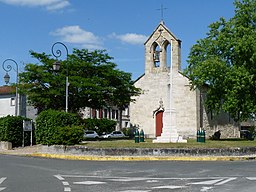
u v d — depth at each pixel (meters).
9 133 31.52
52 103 37.09
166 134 30.39
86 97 37.12
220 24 39.44
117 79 39.00
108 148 23.12
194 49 39.66
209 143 27.31
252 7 38.41
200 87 41.81
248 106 36.53
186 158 21.88
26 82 37.06
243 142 30.89
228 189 11.09
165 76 46.75
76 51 38.50
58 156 23.84
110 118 72.69
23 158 23.44
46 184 12.16
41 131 26.84
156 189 11.15
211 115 48.81
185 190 10.96
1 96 60.34
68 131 25.73
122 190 10.96
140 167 17.52
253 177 13.85
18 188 11.30
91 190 10.96
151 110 47.34
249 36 35.88
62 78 35.78
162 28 46.91
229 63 38.53
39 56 37.25
